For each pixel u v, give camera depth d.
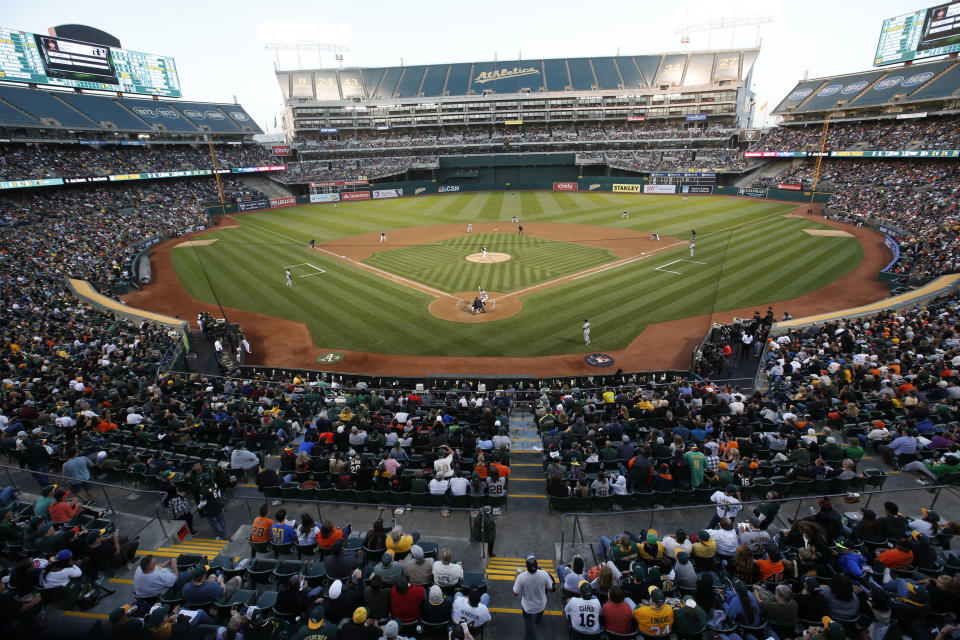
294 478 13.23
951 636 7.09
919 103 70.50
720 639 7.58
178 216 64.31
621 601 7.75
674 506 11.98
